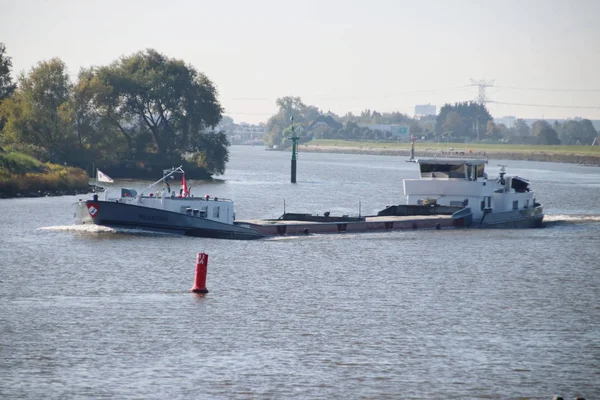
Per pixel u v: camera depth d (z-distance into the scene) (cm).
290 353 19338
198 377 17825
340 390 17312
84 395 16812
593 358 19412
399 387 17512
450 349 19838
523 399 17088
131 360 18700
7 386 17150
